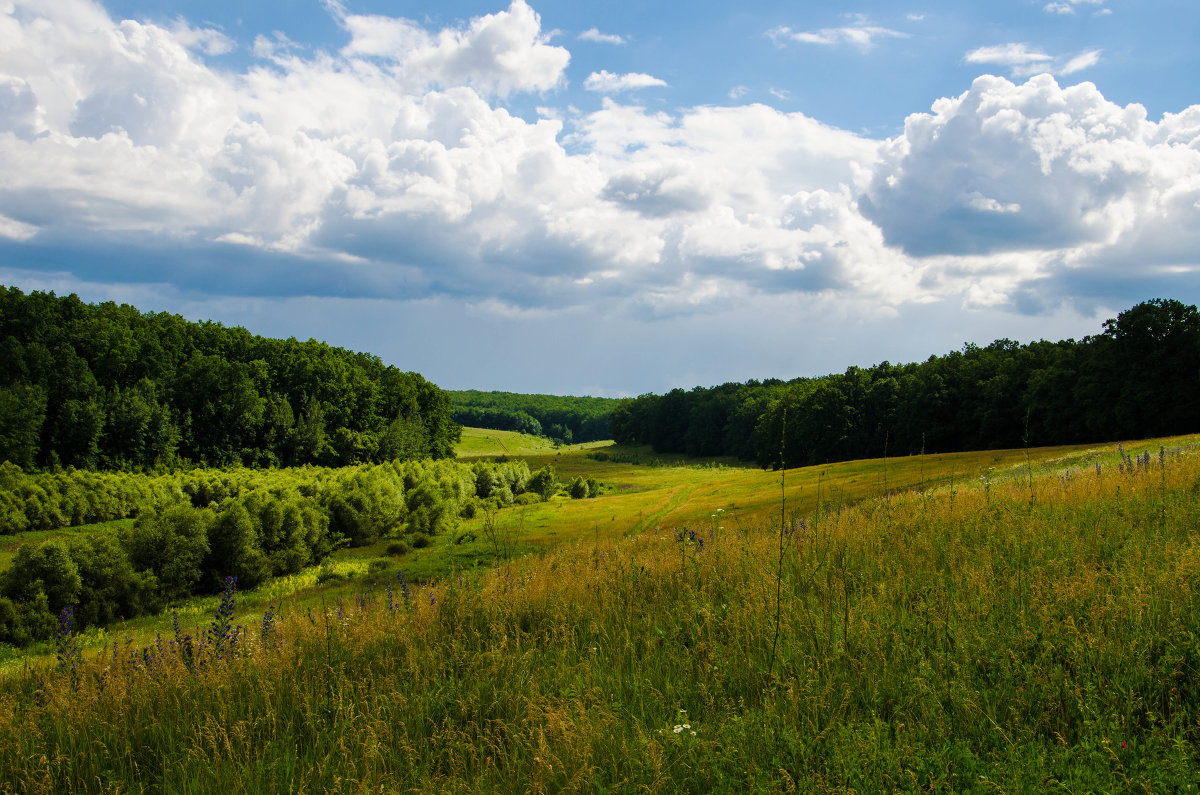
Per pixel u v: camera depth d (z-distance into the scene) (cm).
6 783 552
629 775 460
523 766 495
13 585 2514
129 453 8750
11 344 8350
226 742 556
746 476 8175
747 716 508
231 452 10031
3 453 7406
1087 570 698
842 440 9806
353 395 12244
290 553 3575
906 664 569
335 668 733
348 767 509
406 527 4622
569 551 1552
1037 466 3350
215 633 873
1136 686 484
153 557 2966
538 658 718
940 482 3244
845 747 434
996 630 599
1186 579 634
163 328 11188
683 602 841
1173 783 375
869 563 903
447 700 627
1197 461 1420
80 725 642
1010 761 415
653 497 6138
